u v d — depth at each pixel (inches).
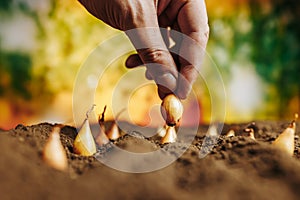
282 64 48.4
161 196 10.9
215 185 11.5
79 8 45.9
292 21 48.6
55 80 45.8
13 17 44.8
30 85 45.4
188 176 11.9
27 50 45.2
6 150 12.0
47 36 45.6
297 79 48.7
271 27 48.5
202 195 11.1
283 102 48.8
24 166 11.6
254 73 48.6
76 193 10.9
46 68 45.6
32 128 15.9
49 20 45.4
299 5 48.4
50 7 45.4
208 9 48.0
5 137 12.9
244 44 48.6
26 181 11.2
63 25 45.8
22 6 44.8
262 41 48.7
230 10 48.3
